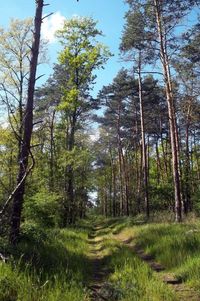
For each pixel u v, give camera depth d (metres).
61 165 30.88
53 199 22.34
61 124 35.62
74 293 7.38
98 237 26.47
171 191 36.75
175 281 9.85
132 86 39.88
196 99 31.25
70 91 31.20
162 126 49.44
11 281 7.08
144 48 25.62
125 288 8.45
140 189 48.69
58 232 20.75
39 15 13.16
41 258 10.51
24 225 15.57
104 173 69.19
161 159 60.03
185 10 23.89
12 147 22.67
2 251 9.86
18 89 22.94
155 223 24.98
